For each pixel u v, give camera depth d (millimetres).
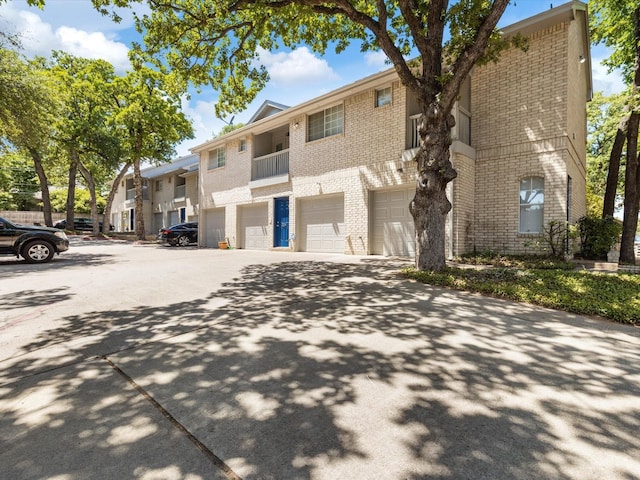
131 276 7441
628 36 11312
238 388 2518
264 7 7605
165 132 21625
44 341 3506
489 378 2645
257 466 1715
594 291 5082
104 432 2006
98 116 22312
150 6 7945
